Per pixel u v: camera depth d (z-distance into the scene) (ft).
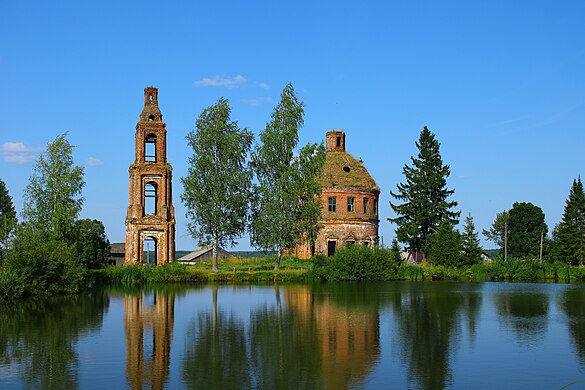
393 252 242.99
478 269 239.71
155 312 120.67
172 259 254.27
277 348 80.79
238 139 233.55
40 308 129.90
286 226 228.22
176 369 68.90
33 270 153.79
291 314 116.26
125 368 69.56
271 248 232.53
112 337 90.12
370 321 106.32
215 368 69.36
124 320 108.78
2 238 164.66
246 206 235.40
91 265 231.91
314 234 234.17
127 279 208.33
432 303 137.39
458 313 118.01
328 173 286.25
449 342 85.20
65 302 143.13
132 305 134.92
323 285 201.87
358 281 223.71
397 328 97.91
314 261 229.04
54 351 79.66
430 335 91.04
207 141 231.09
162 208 253.03
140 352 78.54
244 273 219.61
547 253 370.32
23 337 90.58
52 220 205.67
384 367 69.67
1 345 84.17
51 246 165.89
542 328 97.96
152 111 259.80
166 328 98.58
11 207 333.21
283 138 235.40
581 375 66.03
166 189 255.29
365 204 289.74
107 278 208.64
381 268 225.97
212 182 229.04
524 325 101.19
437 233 253.65
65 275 162.40
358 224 283.79
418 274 230.89
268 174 236.63
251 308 127.24
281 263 254.47
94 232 245.65
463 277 236.84
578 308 127.03
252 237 236.22
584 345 83.05
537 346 82.23
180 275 214.28
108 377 65.46
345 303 137.90
